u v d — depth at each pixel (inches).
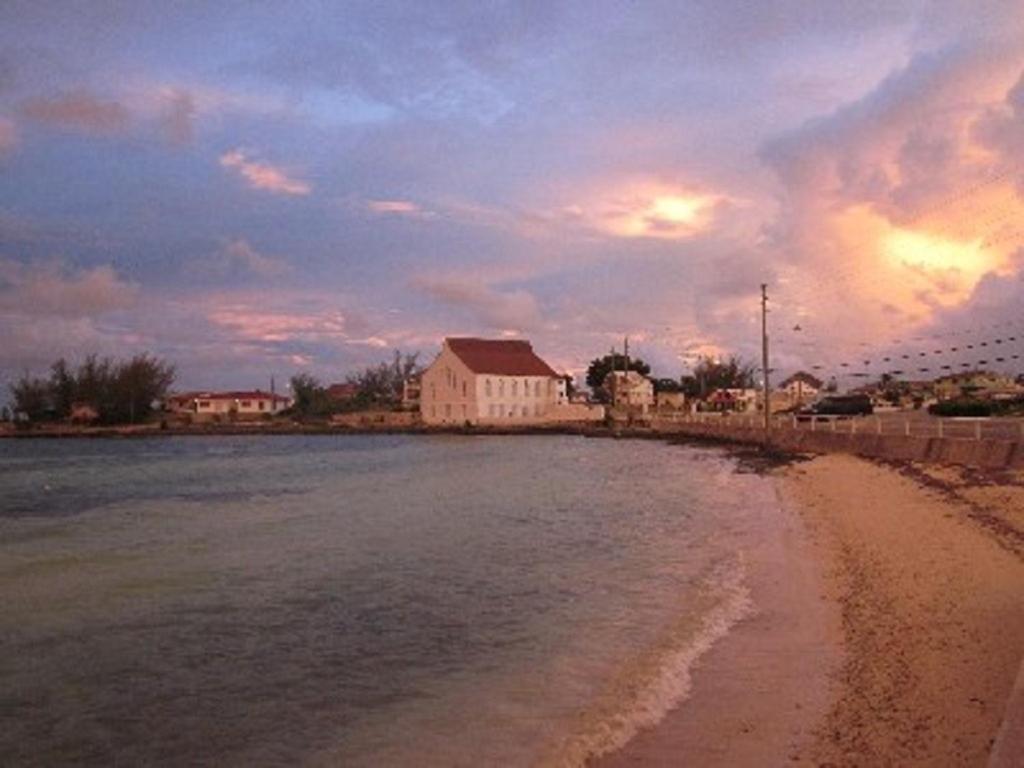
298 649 597.3
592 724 444.8
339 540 1078.4
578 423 4534.9
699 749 405.1
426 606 716.7
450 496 1624.0
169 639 624.1
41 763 420.2
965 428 1646.2
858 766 367.9
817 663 518.9
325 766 412.2
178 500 1658.5
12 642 616.4
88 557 964.6
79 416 5930.1
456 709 476.7
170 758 424.8
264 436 5108.3
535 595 751.1
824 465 1946.4
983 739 379.6
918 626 569.3
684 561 890.7
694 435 3580.2
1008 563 740.0
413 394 6112.2
